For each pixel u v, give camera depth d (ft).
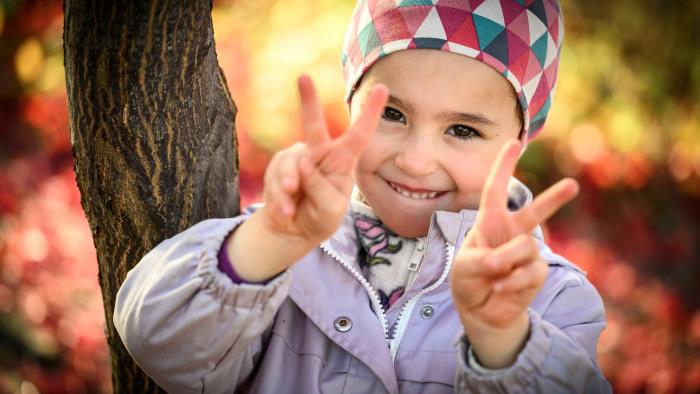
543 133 12.39
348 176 3.65
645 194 13.16
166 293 4.02
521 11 4.73
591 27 13.33
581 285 4.81
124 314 4.21
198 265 3.99
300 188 3.64
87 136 4.43
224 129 4.91
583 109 12.74
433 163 4.61
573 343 4.00
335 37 11.28
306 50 11.14
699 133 13.43
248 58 11.17
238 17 11.73
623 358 9.95
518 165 12.55
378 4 4.82
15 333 9.50
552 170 12.66
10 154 12.78
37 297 9.52
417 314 4.81
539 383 3.79
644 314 10.72
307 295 4.79
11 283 9.68
